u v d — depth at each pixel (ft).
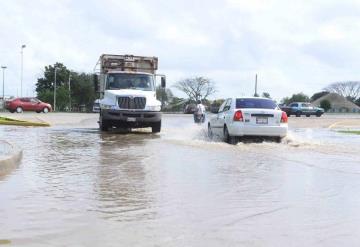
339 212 20.92
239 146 47.32
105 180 27.50
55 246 15.88
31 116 123.54
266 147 46.78
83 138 55.62
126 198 22.95
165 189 25.18
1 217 19.22
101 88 74.28
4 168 30.14
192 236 17.17
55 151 41.45
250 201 22.77
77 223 18.58
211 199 23.04
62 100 268.21
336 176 29.99
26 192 23.89
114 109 67.21
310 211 21.03
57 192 24.06
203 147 46.06
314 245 16.42
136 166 32.96
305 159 38.04
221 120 52.70
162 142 50.96
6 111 194.70
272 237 17.21
